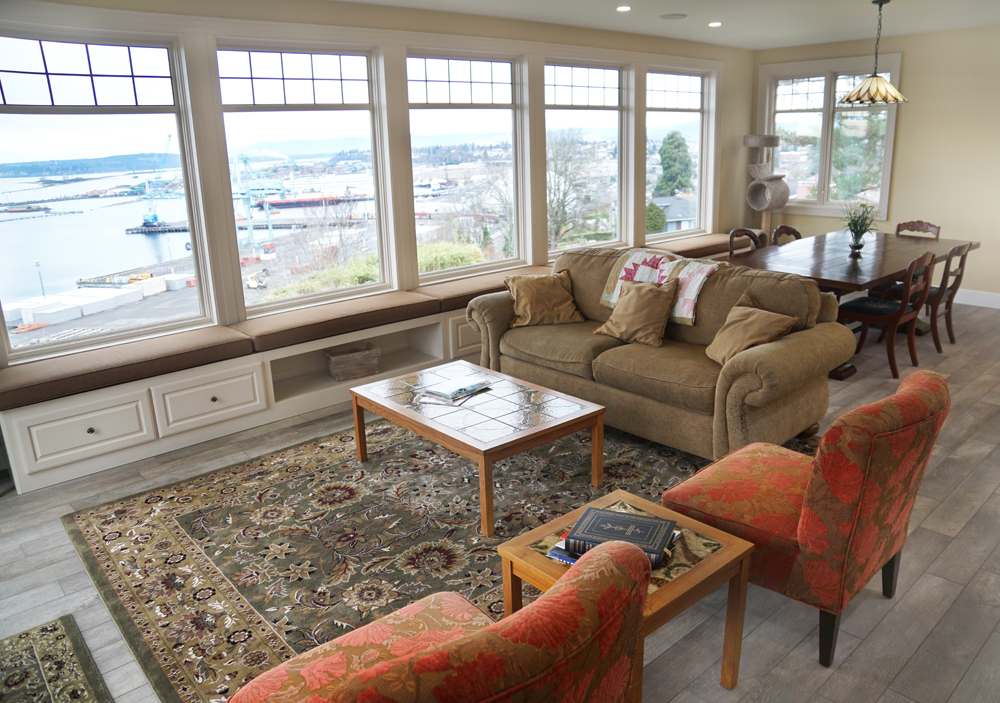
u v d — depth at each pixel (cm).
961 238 682
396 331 482
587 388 395
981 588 248
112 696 214
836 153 759
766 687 206
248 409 422
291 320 444
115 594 265
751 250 579
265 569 278
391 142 505
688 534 206
